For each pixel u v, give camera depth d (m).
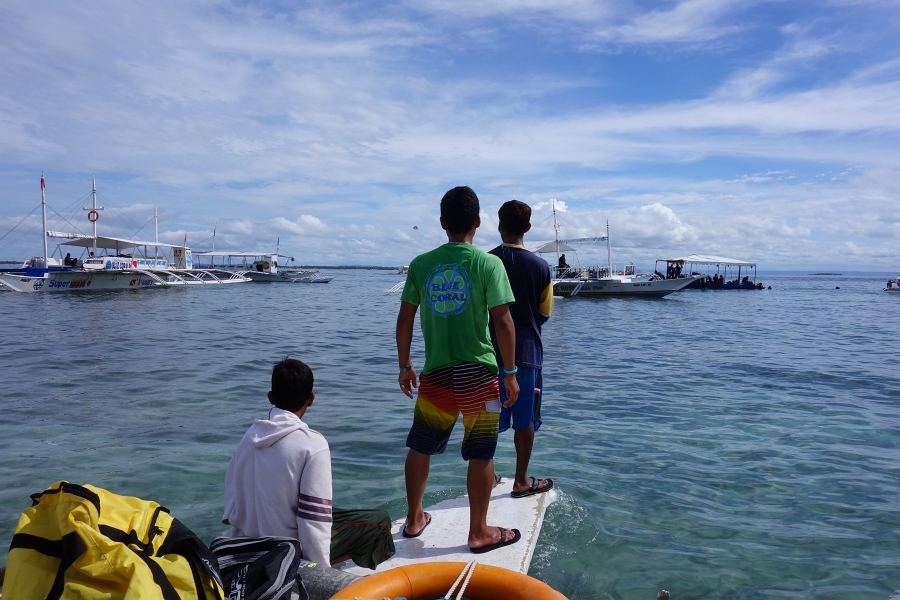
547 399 8.00
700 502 4.33
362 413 7.09
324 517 2.40
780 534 3.81
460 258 2.92
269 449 2.42
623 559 3.42
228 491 2.53
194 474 4.82
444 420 3.10
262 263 68.38
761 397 8.18
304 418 6.82
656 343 15.28
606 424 6.62
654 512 4.12
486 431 2.99
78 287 38.09
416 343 14.77
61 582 1.59
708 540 3.70
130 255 44.75
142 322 19.39
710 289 64.69
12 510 4.09
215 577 1.79
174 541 1.78
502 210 3.58
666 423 6.68
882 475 4.95
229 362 10.96
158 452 5.39
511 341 2.90
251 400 7.68
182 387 8.52
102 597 1.58
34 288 35.53
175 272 48.91
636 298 42.50
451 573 2.31
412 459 3.17
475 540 3.06
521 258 3.45
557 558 3.40
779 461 5.30
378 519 2.88
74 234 40.50
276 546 2.21
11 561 1.63
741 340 16.12
